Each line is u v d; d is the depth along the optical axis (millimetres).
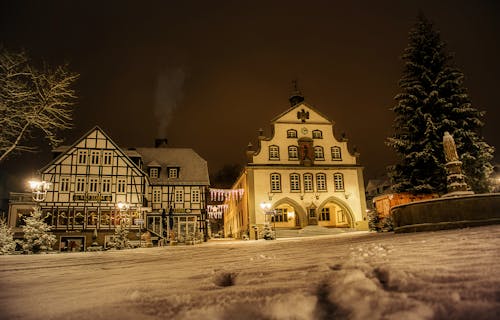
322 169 40500
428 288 3213
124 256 12758
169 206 40219
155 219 39656
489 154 23203
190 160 43406
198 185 41094
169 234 38875
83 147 35875
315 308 3139
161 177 41125
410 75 25750
